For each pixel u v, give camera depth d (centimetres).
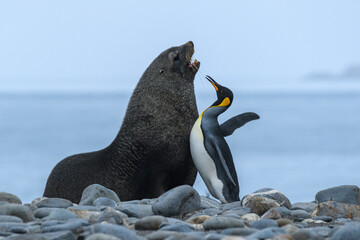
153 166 2878
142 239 1616
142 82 2977
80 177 2973
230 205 2452
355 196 2506
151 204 2339
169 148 2856
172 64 2955
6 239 1634
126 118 2944
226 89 2867
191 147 2794
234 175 2734
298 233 1572
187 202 2222
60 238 1630
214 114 2816
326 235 1773
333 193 2533
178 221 1919
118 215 1922
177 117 2900
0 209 1994
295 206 2502
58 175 3025
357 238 1565
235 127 2873
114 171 2912
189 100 2952
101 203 2339
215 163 2716
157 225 1850
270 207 2247
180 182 2955
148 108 2900
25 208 2003
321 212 2194
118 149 2922
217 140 2730
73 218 1941
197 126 2789
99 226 1645
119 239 1512
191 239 1521
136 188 2909
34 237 1631
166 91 2922
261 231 1614
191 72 2984
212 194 2828
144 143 2862
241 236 1656
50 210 2106
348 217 2173
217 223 1814
